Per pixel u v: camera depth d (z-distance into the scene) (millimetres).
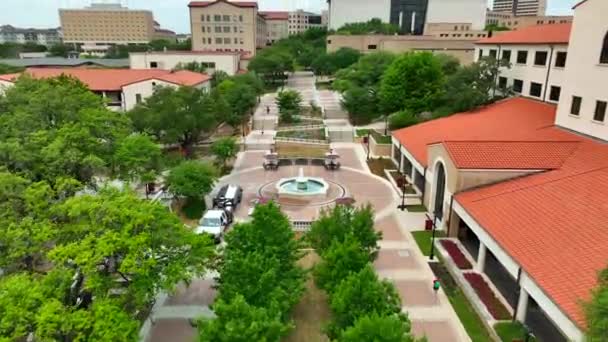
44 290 14938
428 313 20781
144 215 17031
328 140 54906
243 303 15125
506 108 44312
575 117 31797
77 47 185750
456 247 26922
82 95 36781
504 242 21000
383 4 173250
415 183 38000
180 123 45719
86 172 28172
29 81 40062
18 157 24281
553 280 17484
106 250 15562
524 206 23406
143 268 16062
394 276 23953
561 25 44969
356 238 20969
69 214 17031
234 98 60031
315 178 39969
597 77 29406
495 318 19906
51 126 30719
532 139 32750
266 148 52000
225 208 32438
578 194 22797
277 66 97812
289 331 18250
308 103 77562
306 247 26969
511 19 181625
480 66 48469
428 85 53250
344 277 19000
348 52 104312
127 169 32969
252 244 20141
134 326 15125
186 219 32219
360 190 38094
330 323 17062
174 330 19656
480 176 27406
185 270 18016
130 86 63000
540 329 19109
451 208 28109
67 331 14047
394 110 55406
